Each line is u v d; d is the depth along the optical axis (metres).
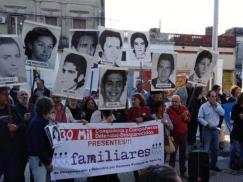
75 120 7.72
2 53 6.32
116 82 7.31
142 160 7.52
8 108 6.29
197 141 12.05
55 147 6.41
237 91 10.45
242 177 8.77
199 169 7.20
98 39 9.18
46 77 16.02
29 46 7.07
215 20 15.09
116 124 7.25
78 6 32.69
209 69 8.69
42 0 31.56
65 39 31.48
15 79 6.39
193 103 11.15
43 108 5.92
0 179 7.34
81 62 6.95
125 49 13.22
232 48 38.16
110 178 7.72
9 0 30.48
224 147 11.83
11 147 6.31
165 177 1.93
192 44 36.72
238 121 9.23
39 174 5.92
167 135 7.99
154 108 8.34
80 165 6.95
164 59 7.99
